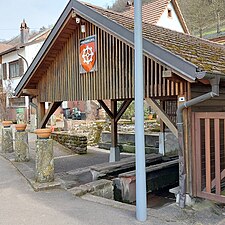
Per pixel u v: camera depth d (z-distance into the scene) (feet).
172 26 69.62
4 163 27.35
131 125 53.57
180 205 16.07
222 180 18.30
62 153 39.73
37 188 18.47
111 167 25.82
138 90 13.67
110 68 21.99
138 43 13.71
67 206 15.70
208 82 14.90
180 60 14.79
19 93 31.14
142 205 13.62
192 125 16.53
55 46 26.66
